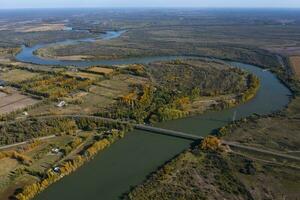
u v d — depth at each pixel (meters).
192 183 151.88
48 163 166.12
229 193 145.62
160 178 154.00
